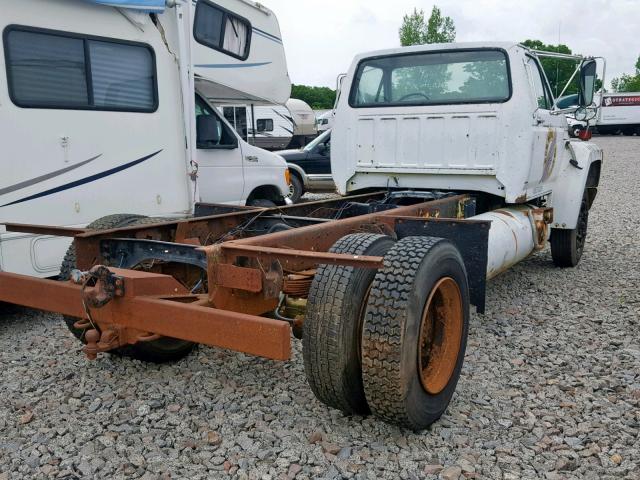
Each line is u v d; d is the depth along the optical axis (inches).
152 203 251.1
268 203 343.3
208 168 305.1
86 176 225.8
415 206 184.4
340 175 245.4
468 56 216.7
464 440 126.0
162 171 254.1
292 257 113.5
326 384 122.0
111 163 233.9
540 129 222.8
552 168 245.0
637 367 163.5
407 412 119.0
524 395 147.3
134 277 120.4
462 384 153.3
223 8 281.0
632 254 313.6
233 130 320.2
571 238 269.9
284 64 326.0
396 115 226.8
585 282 255.3
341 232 154.2
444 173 221.3
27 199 208.2
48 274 216.4
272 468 116.8
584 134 282.2
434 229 158.1
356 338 120.8
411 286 115.9
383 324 115.0
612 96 1621.6
